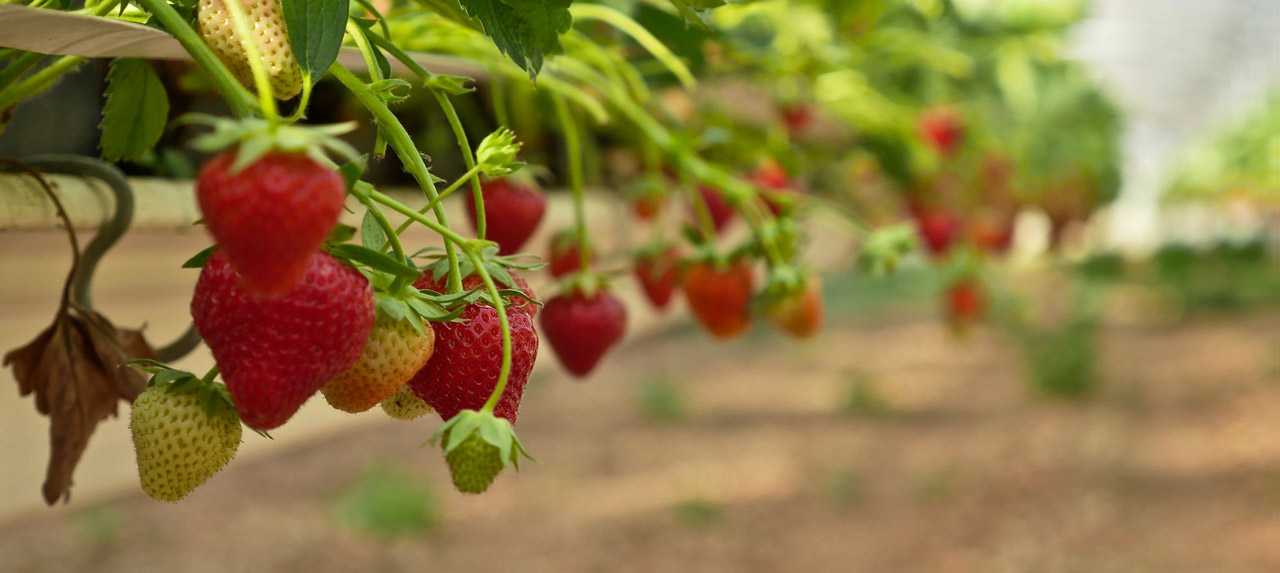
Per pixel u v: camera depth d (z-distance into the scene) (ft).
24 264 3.17
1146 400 15.75
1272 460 12.52
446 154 4.27
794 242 3.15
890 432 14.21
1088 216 13.91
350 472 11.94
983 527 10.80
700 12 2.14
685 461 12.86
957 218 6.75
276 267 1.64
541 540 10.36
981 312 7.18
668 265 3.46
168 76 2.66
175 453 1.84
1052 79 11.35
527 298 1.90
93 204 2.27
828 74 4.62
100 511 10.14
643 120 3.10
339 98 3.56
